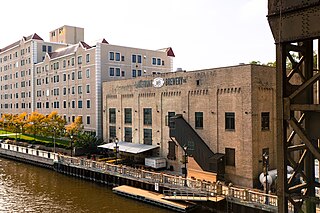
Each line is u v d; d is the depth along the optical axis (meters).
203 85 32.97
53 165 45.28
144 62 58.34
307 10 6.31
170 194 28.38
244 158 29.16
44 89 67.62
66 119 59.81
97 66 51.41
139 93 42.00
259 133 29.34
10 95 84.81
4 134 71.69
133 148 39.91
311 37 6.28
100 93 51.38
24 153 51.94
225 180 30.48
